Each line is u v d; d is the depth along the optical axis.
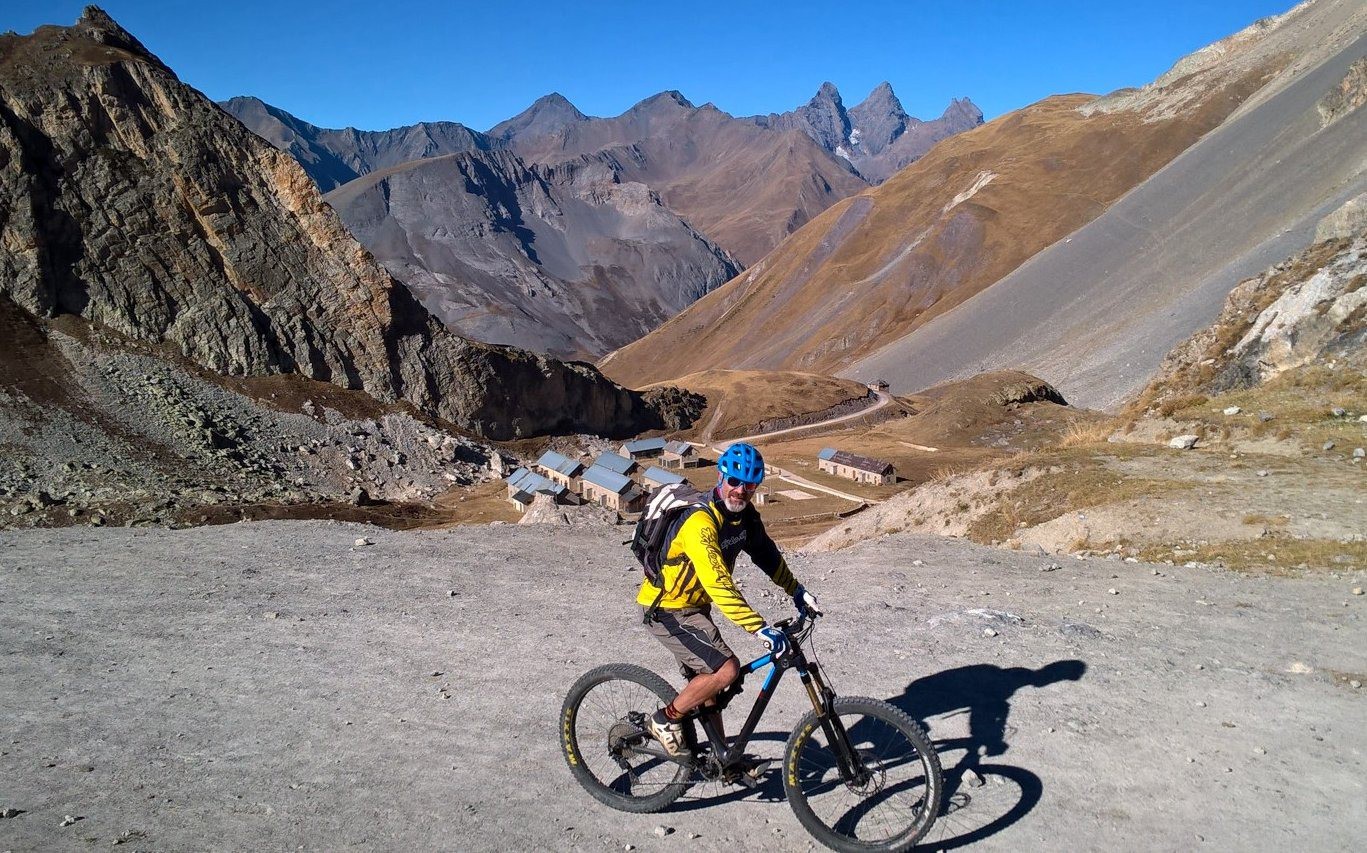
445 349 110.94
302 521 14.22
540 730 6.41
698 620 5.13
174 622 8.98
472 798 5.43
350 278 104.12
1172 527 14.98
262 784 5.59
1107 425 25.48
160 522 45.09
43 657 7.95
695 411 145.25
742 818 5.25
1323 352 26.48
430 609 9.45
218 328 90.81
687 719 5.20
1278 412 20.59
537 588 10.38
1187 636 8.62
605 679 5.44
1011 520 19.34
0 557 11.63
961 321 186.00
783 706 6.70
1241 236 151.00
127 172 94.19
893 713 4.84
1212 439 20.81
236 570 11.06
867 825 5.07
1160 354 121.44
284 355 96.44
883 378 180.38
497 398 114.69
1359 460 16.75
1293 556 12.18
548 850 4.88
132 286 89.00
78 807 5.26
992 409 113.25
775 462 103.56
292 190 104.00
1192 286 146.38
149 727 6.46
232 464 70.75
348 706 6.86
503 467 92.56
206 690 7.19
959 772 5.63
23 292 83.19
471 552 12.23
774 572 5.23
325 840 4.92
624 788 5.54
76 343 81.62
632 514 79.75
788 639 4.79
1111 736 6.16
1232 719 6.49
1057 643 8.15
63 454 62.53
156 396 77.62
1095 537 15.95
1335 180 143.75
